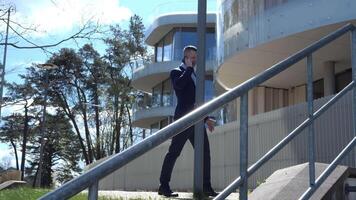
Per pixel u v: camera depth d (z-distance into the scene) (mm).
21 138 71250
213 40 39781
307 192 3996
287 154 13320
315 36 15555
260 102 21781
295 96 21562
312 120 4051
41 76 53312
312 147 4047
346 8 14211
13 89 38125
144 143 2453
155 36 44094
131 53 55188
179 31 41250
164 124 44188
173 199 7484
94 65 55969
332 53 16812
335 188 5059
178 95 8031
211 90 38719
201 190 8281
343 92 4512
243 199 3205
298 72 18875
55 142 70000
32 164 73688
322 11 14695
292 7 15469
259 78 3395
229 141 15859
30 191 11375
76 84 57188
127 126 57719
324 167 5492
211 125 8383
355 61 4684
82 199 6688
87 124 59031
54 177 73875
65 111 59469
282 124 13891
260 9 16516
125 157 2348
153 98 45156
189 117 2762
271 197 5344
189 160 17406
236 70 19516
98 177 2238
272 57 17703
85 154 59688
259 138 14680
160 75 42625
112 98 57250
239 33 17453
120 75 56344
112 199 7969
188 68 8023
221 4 19078
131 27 55219
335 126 12297
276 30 15859
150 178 21125
